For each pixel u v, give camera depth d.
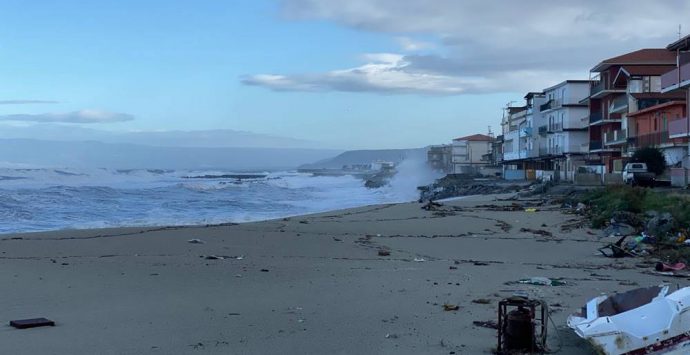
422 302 9.97
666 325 6.04
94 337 7.92
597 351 6.16
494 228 24.69
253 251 17.70
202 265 14.68
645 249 16.81
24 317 9.14
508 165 101.94
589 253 17.00
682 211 20.05
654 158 43.38
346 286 11.65
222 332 8.17
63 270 13.88
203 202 50.34
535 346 6.91
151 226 26.16
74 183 92.69
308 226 25.39
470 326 8.26
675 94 51.25
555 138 78.31
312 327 8.40
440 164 144.25
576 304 9.62
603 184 43.22
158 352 7.23
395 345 7.42
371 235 22.33
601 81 64.31
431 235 22.39
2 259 15.80
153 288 11.63
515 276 12.74
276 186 87.31
